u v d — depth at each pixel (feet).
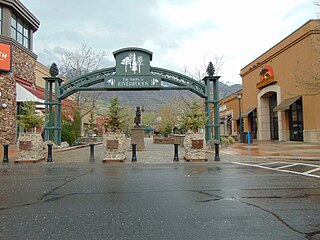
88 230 14.70
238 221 15.94
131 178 30.48
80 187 25.66
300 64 90.68
